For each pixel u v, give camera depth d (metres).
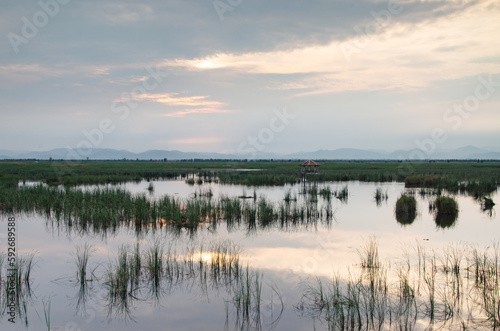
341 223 18.62
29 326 7.58
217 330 7.47
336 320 7.82
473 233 16.27
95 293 9.33
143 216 17.97
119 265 10.31
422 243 14.37
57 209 20.58
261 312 8.23
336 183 44.34
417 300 8.81
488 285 9.62
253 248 13.48
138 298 9.05
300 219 19.59
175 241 14.46
